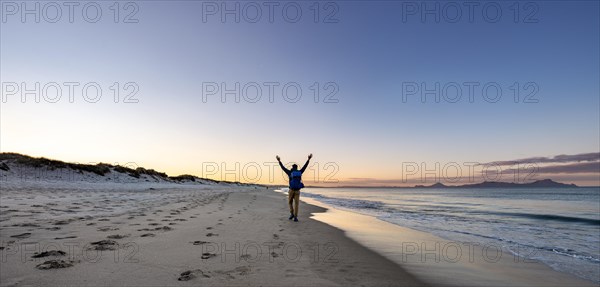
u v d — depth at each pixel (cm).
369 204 2273
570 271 496
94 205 1113
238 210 1212
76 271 349
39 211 851
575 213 1769
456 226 1073
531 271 489
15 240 485
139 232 602
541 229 1063
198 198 1888
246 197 2341
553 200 3678
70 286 303
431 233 864
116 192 2280
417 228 972
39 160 2984
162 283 324
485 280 422
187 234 606
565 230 1048
